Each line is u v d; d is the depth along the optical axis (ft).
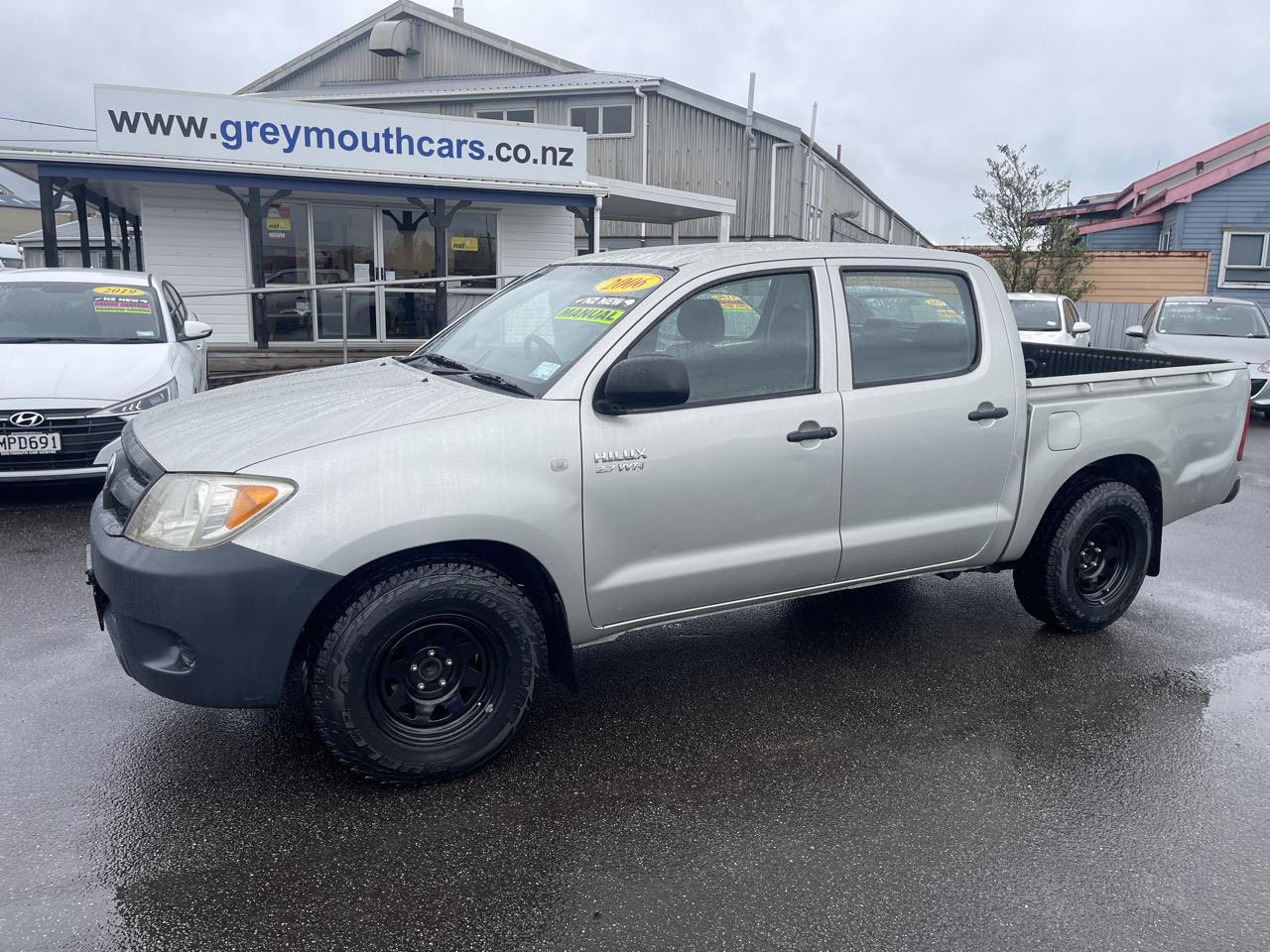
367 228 49.37
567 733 12.11
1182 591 18.33
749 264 12.32
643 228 83.82
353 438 10.23
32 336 24.13
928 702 13.15
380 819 10.09
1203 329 45.03
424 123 45.50
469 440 10.46
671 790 10.77
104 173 40.50
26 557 18.35
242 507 9.66
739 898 8.90
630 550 11.47
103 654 13.97
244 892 8.84
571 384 11.12
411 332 50.62
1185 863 9.58
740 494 12.00
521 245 52.19
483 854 9.53
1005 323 14.15
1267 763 11.66
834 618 16.39
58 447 20.88
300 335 48.93
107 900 8.68
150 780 10.71
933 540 13.65
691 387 11.84
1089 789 10.95
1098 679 14.02
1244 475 30.12
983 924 8.60
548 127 47.57
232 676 9.80
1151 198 82.28
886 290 13.26
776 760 11.51
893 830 10.07
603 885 9.07
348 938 8.28
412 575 10.29
